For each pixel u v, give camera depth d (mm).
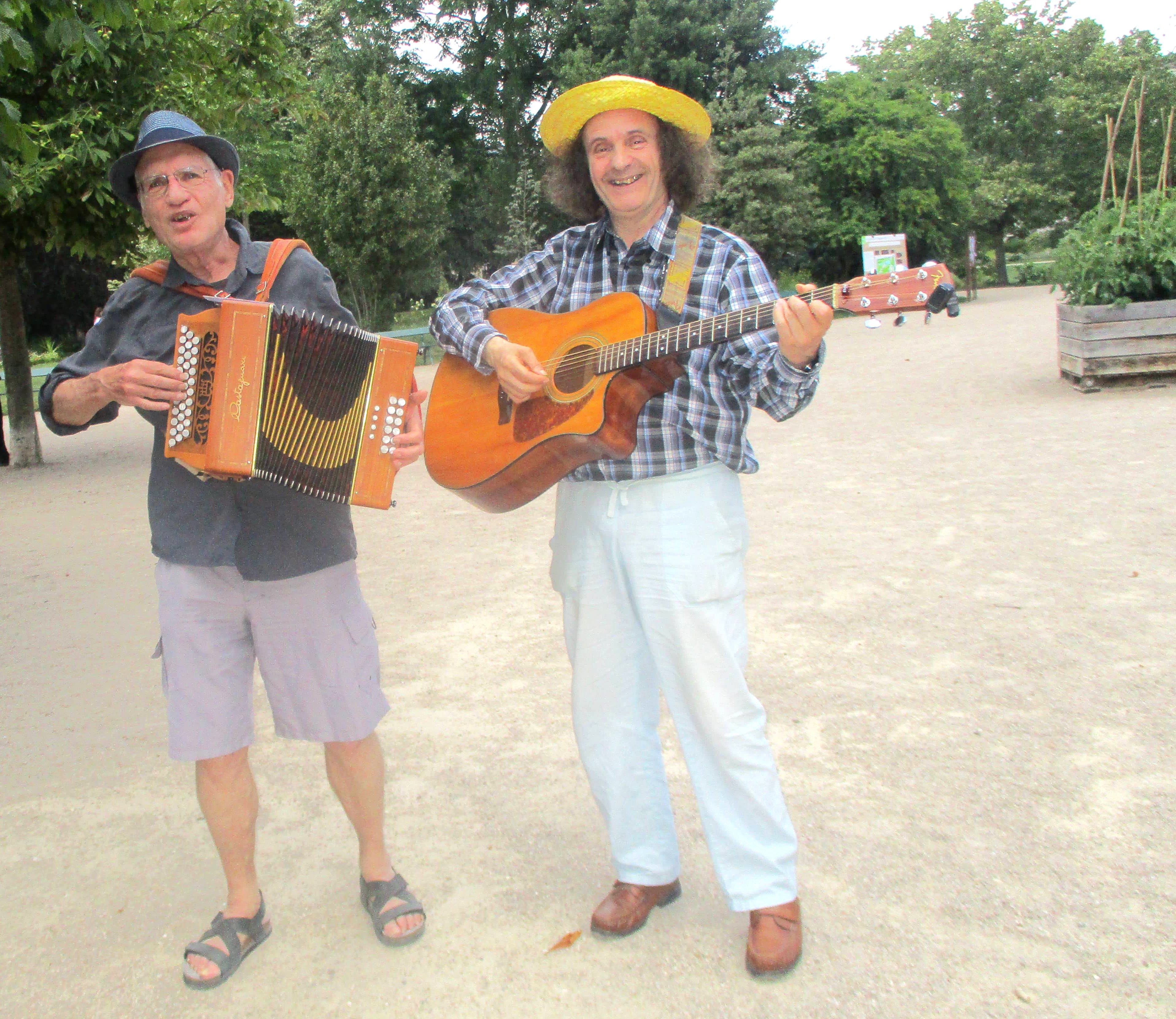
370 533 7043
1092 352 9914
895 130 31688
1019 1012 2170
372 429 2414
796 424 10102
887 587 4898
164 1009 2383
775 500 6898
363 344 2377
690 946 2477
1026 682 3750
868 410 10516
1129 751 3201
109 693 4391
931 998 2234
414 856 2959
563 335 2578
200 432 2314
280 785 3445
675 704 2432
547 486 2676
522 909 2676
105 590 6074
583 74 30125
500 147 35000
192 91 10078
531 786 3322
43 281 30219
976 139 46406
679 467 2377
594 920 2533
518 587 5477
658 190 2510
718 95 29797
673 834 2615
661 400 2418
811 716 3627
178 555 2410
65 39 4668
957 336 18297
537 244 32156
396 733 3775
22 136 4738
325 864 2957
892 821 2928
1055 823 2852
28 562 6910
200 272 2506
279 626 2449
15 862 3057
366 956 2527
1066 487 6508
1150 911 2455
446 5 32594
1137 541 5273
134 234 10758
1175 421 8211
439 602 5309
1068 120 44375
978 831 2846
